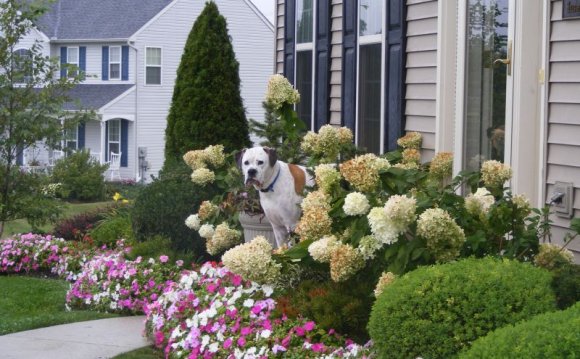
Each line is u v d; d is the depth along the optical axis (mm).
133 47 34844
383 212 5660
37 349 6941
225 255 6297
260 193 7938
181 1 35688
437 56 8398
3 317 8367
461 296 4645
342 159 8641
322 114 11133
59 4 37312
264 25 37531
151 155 35531
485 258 5219
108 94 35000
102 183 27328
